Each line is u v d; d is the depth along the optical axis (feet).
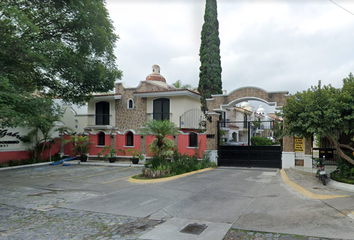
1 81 28.12
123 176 44.52
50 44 35.70
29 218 21.38
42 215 22.11
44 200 27.81
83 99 53.98
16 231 18.37
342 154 29.22
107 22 46.52
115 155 67.62
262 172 43.70
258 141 76.07
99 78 45.98
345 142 41.47
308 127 29.66
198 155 53.16
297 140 45.85
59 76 44.57
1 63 32.35
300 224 17.26
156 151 44.09
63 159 68.49
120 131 70.44
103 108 73.92
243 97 50.08
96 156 69.62
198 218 19.89
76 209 23.70
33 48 35.19
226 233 16.63
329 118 28.04
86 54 45.55
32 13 39.68
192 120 67.31
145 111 68.28
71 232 17.83
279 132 44.70
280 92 47.16
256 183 33.73
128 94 70.74
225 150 51.80
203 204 23.88
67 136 73.31
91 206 24.56
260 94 48.60
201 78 64.64
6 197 29.76
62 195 30.32
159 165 42.37
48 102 37.04
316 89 30.12
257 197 25.91
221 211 21.44
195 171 45.21
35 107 35.91
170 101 65.41
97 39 43.19
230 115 91.35
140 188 32.71
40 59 34.27
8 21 30.60
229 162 51.13
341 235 15.08
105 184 37.09
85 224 19.43
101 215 21.58
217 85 63.41
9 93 29.63
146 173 40.78
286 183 32.89
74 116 80.64
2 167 56.90
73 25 41.81
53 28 42.29
